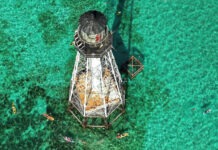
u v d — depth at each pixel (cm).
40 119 4728
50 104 4794
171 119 4725
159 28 5141
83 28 3459
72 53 5028
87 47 3588
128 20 5175
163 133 4672
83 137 4634
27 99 4825
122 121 4700
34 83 4894
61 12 5241
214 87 4878
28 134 4681
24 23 5200
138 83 4872
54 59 5009
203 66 4969
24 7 5275
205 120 4728
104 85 4412
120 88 4547
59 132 4669
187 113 4756
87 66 3878
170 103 4797
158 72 4928
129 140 4634
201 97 4831
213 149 4606
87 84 4369
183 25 5162
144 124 4700
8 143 4656
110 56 3969
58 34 5131
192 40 5091
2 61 5016
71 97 4603
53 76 4922
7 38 5125
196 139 4650
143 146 4619
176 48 5053
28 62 5003
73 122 4697
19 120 4738
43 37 5122
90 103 4441
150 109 4766
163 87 4862
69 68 4953
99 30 3434
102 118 4662
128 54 5000
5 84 4903
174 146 4619
